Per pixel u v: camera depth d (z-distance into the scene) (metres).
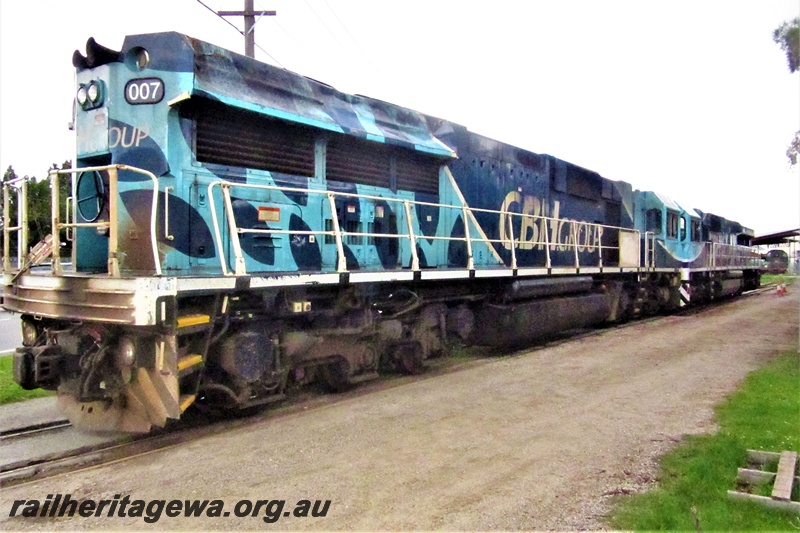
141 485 5.02
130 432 6.37
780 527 4.28
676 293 19.97
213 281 5.80
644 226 19.17
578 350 11.85
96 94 6.60
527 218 12.80
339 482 5.05
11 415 7.34
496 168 11.74
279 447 5.91
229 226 6.37
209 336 6.12
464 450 5.84
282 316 6.97
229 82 6.73
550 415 7.07
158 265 5.59
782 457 5.28
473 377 9.21
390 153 9.09
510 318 10.73
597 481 5.12
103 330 5.86
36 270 7.69
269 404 7.58
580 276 14.00
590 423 6.76
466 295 10.41
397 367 9.49
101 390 5.89
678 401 7.74
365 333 8.12
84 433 6.55
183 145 6.41
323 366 8.08
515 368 9.95
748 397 7.80
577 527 4.29
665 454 5.76
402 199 8.51
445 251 10.22
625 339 13.41
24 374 6.07
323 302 7.74
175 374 5.58
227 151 6.84
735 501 4.68
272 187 6.55
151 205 6.32
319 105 7.93
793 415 6.85
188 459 5.60
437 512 4.50
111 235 5.66
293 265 7.51
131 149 6.45
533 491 4.89
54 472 5.36
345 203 8.24
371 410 7.25
